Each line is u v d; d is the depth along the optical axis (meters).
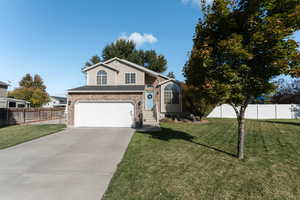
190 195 3.67
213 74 5.72
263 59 5.23
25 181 4.57
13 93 35.72
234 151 6.90
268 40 4.82
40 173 5.11
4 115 16.53
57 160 6.28
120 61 20.11
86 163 5.95
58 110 25.98
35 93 36.38
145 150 7.20
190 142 8.56
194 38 6.49
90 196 3.79
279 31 4.52
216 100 5.88
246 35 5.52
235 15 5.60
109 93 13.98
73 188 4.16
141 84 19.80
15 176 4.89
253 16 5.05
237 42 5.09
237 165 5.35
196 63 6.11
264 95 5.68
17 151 7.47
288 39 4.78
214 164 5.47
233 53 5.09
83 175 4.94
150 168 5.23
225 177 4.52
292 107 21.25
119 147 8.05
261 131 11.42
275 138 9.20
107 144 8.60
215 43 5.84
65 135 10.82
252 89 5.56
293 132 10.97
